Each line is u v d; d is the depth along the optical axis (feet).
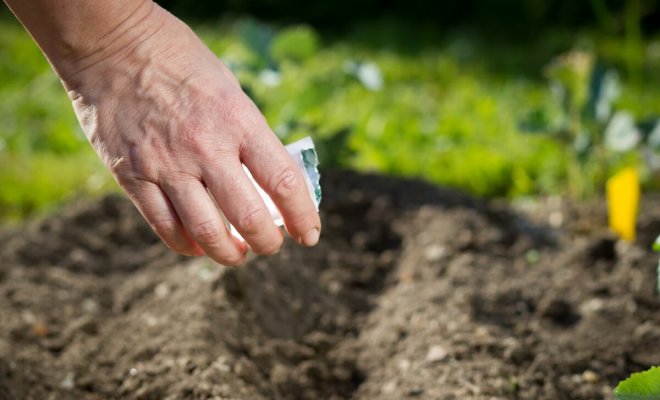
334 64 6.98
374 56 7.54
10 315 3.23
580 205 4.19
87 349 3.08
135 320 3.23
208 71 2.25
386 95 6.07
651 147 3.95
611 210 3.71
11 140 5.21
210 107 2.20
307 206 2.22
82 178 4.68
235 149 2.19
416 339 3.09
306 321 3.26
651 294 3.34
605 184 4.35
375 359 3.10
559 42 7.76
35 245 3.74
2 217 4.39
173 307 3.19
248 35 3.86
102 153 2.24
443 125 5.30
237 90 2.24
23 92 6.25
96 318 3.31
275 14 9.59
